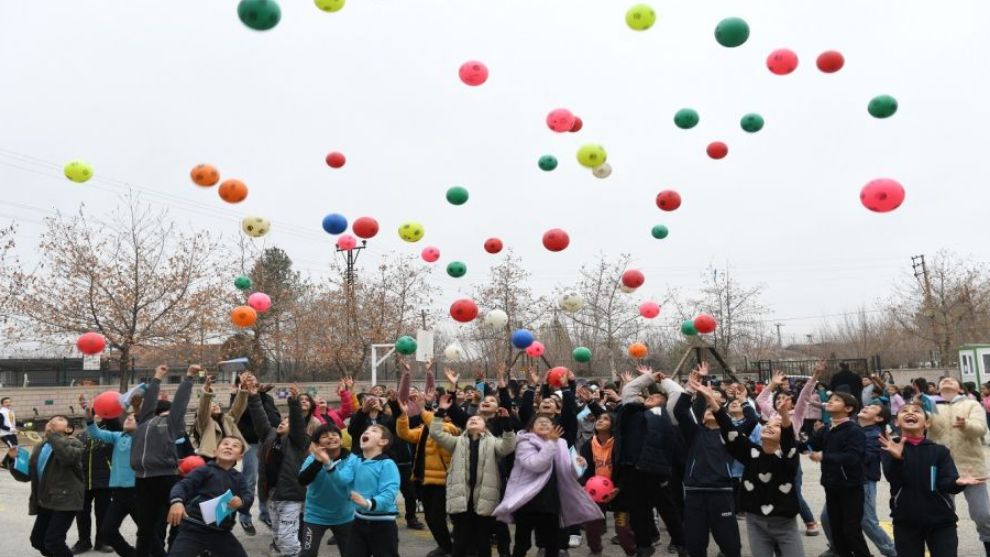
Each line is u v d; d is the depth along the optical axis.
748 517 6.17
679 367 13.96
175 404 7.57
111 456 8.69
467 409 10.41
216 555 5.90
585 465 6.91
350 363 39.12
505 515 6.66
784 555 6.03
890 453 6.09
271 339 37.81
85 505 8.77
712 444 6.89
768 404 9.20
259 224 10.18
